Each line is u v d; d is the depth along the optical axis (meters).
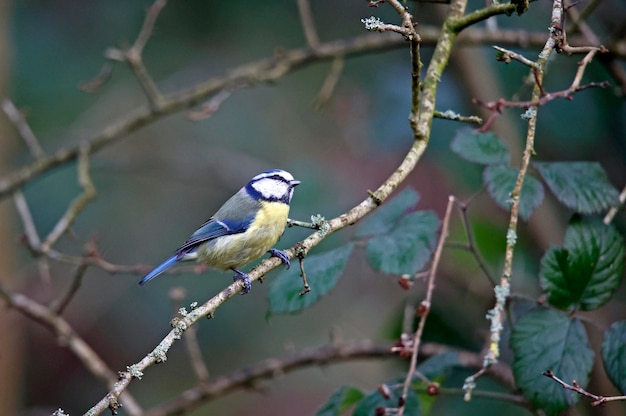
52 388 12.79
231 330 12.93
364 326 11.83
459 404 8.21
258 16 14.04
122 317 13.25
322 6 13.84
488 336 7.68
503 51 5.46
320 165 11.55
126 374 4.66
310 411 12.41
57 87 14.17
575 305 5.82
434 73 6.37
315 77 13.59
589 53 5.65
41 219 13.52
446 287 9.13
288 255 5.49
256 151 13.90
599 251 5.87
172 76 14.05
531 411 6.38
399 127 11.59
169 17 14.09
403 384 5.75
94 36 14.36
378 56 12.50
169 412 8.48
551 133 9.92
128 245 13.80
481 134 6.54
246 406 12.62
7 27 12.21
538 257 8.86
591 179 6.09
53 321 8.84
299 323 12.58
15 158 13.48
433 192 10.89
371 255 6.27
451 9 6.62
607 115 9.80
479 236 9.28
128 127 10.45
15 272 12.16
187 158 13.98
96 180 13.91
